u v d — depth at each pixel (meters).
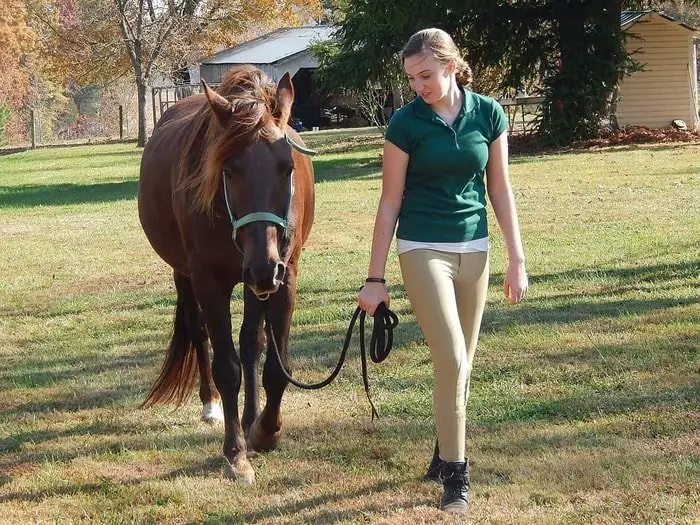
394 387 6.30
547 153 25.38
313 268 10.86
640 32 31.42
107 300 9.95
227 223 4.69
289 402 6.09
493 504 4.33
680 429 5.16
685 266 9.55
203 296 4.98
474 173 4.14
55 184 25.75
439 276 4.09
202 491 4.72
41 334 8.58
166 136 5.83
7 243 14.44
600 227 12.49
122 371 7.18
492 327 7.61
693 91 31.81
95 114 84.19
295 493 4.64
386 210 4.15
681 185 16.50
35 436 5.76
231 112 4.42
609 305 8.14
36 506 4.65
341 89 32.31
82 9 57.94
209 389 5.97
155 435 5.68
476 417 5.58
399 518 4.21
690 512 4.12
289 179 4.48
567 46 26.77
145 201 5.94
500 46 26.83
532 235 12.19
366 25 28.48
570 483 4.53
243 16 47.12
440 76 3.97
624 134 27.92
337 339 7.65
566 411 5.58
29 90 62.84
